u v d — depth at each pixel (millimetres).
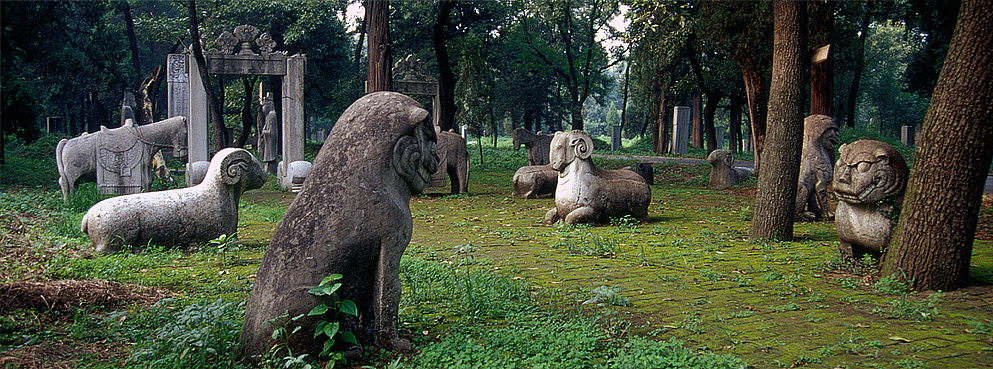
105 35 27750
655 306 5730
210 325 4379
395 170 4406
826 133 12398
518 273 7203
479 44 25516
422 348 4402
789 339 4746
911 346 4574
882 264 6961
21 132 20047
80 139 13656
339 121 4473
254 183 8898
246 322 4168
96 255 7855
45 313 5176
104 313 5219
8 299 5117
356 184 4258
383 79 16203
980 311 5578
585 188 11336
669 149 42875
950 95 6273
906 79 34344
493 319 5238
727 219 12445
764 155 9750
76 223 9891
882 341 4688
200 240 8508
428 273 6879
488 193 17625
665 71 36000
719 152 19828
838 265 7504
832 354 4371
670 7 18188
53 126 39844
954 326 5121
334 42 37438
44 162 25000
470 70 29062
